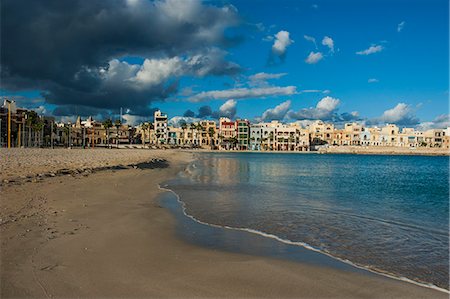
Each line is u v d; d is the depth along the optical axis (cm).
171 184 2920
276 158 11962
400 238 1255
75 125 18700
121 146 16350
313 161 10412
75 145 16212
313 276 848
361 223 1501
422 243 1192
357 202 2169
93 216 1387
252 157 12081
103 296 674
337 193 2633
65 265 823
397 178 4734
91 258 887
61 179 2398
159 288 726
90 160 4453
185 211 1683
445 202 2288
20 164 3114
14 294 659
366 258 1019
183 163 6712
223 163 7469
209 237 1197
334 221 1523
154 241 1100
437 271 919
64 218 1304
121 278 768
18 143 11400
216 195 2283
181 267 862
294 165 7581
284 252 1048
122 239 1094
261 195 2325
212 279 790
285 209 1791
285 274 848
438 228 1434
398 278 861
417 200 2392
